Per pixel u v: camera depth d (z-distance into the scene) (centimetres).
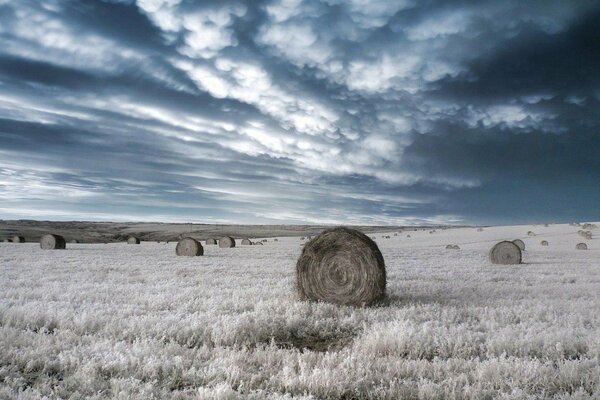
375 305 967
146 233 10506
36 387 434
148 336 608
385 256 2788
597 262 2327
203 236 9912
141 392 412
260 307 833
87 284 1138
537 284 1316
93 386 434
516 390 423
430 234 7362
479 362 514
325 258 1024
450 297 1033
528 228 7825
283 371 478
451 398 419
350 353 568
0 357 507
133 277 1358
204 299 902
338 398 432
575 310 848
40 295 955
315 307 894
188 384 461
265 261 2170
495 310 816
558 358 544
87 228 11231
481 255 2998
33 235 8456
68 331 620
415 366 498
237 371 475
